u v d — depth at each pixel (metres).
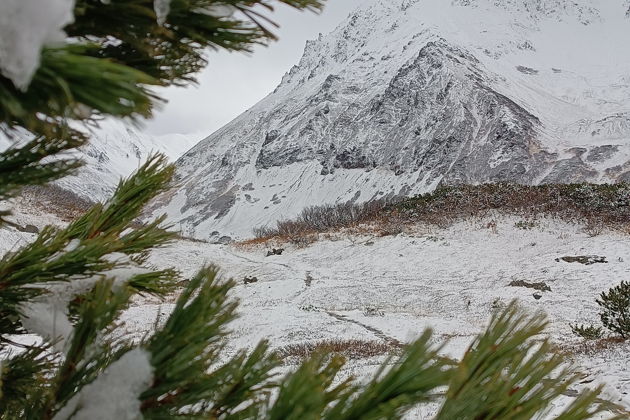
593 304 22.73
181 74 1.06
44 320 1.07
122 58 1.02
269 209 132.25
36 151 1.01
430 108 135.75
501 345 0.78
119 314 1.02
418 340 0.71
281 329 19.09
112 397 0.82
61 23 0.62
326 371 0.75
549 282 26.58
